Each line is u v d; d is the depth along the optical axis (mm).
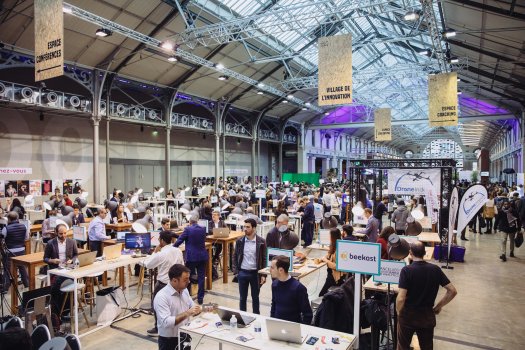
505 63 15336
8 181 14750
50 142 16297
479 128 43031
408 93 28047
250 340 3273
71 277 5324
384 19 18156
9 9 10984
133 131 20516
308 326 3598
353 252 3637
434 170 10461
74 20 12375
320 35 20578
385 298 4797
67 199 13203
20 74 15688
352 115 33750
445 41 14891
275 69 21703
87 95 17984
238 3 15875
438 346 5078
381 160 11273
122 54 14914
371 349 4223
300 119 32125
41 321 4449
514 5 9633
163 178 22391
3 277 6449
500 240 13359
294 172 34812
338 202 16484
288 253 4773
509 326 5754
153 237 7023
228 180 23750
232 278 8531
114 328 5723
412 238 6578
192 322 3703
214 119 22641
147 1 13078
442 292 7457
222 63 18516
